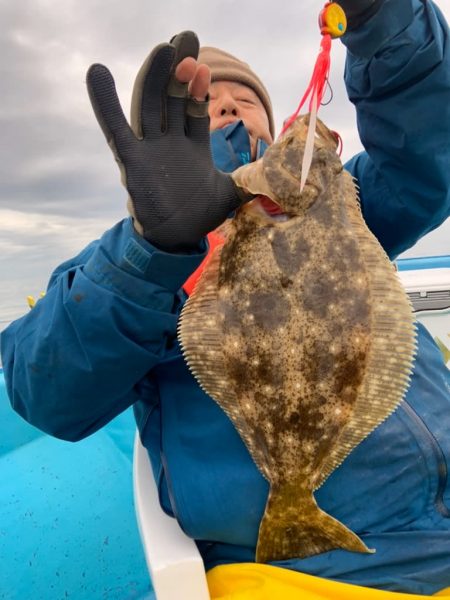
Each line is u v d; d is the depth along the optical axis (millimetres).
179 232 466
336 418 484
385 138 589
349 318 483
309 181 514
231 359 494
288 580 454
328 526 481
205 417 555
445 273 1170
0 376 1216
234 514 505
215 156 663
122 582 841
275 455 485
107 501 1026
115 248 495
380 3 506
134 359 497
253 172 507
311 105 446
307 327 483
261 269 500
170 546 498
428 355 624
